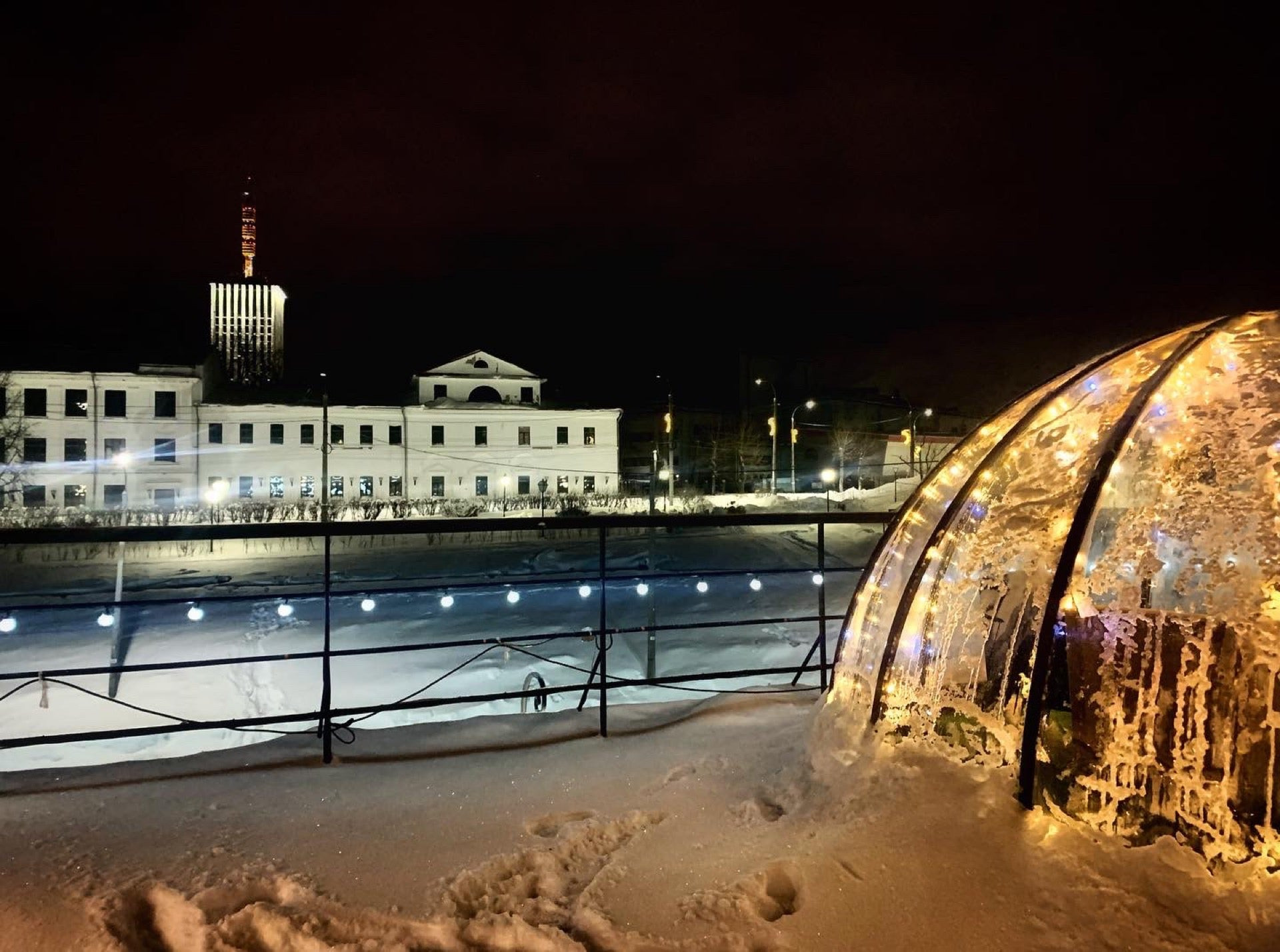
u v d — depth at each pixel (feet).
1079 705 11.62
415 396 165.17
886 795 12.14
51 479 132.57
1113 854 9.79
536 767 15.74
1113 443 12.79
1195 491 12.84
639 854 11.57
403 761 16.25
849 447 195.42
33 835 12.53
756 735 17.20
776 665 46.16
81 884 10.90
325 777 15.31
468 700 18.37
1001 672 13.34
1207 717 10.53
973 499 15.29
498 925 9.81
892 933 9.24
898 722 13.85
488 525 17.98
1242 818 9.90
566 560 96.32
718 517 19.65
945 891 9.80
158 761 16.26
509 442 158.30
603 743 17.26
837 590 69.87
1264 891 8.92
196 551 100.42
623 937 9.44
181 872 11.26
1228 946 8.37
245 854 11.84
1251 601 11.09
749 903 9.95
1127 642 11.45
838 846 11.02
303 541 107.45
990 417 18.33
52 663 51.57
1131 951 8.51
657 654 49.65
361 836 12.50
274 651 53.67
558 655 50.29
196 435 140.26
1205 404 13.55
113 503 135.44
